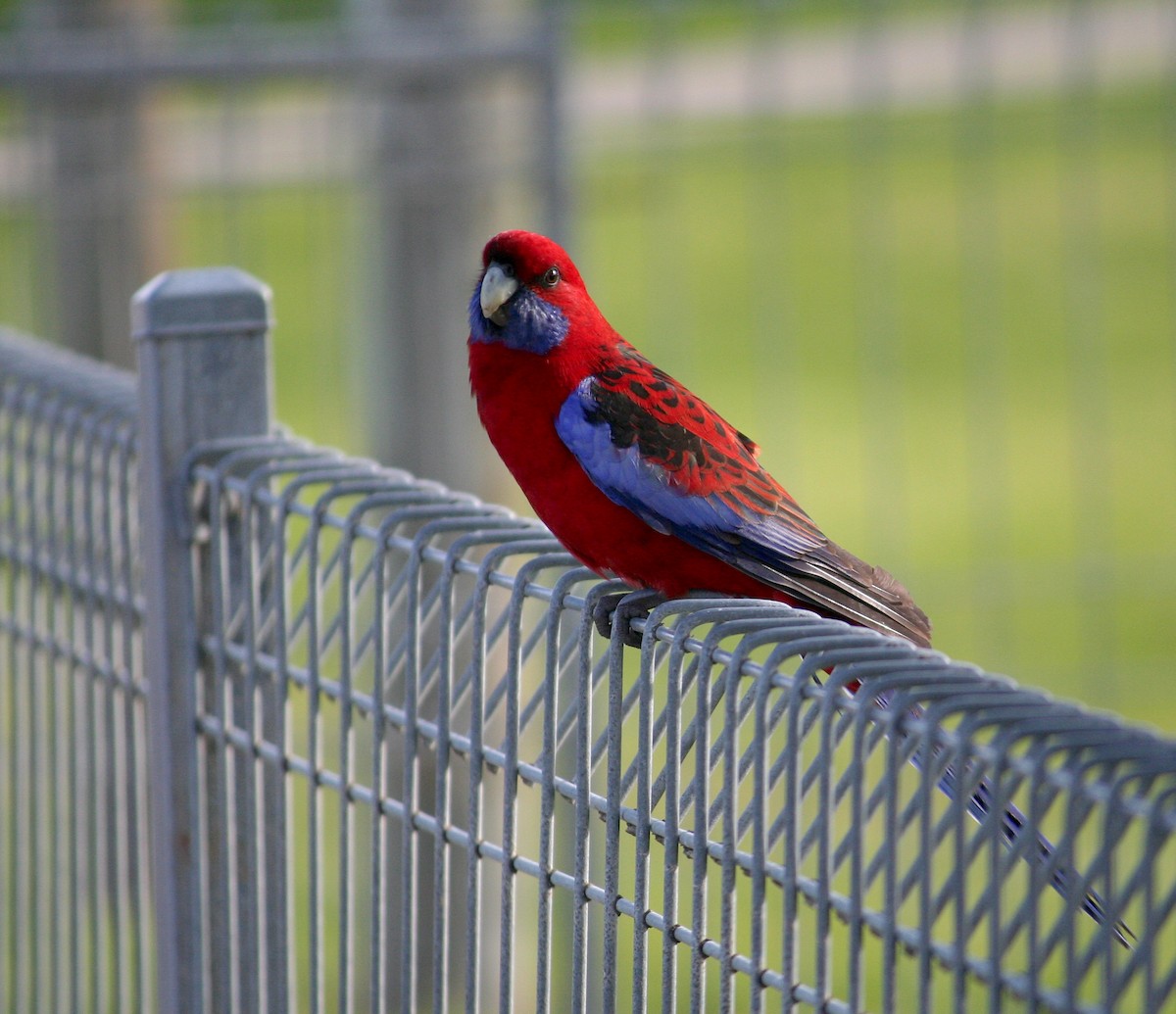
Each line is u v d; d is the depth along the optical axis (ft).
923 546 60.85
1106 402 72.43
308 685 16.85
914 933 11.44
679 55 51.13
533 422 22.34
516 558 28.73
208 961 18.93
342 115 37.50
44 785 22.80
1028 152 78.38
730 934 12.80
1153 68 56.95
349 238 48.85
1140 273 79.10
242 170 38.32
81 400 21.15
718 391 73.36
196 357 18.62
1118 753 10.70
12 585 23.26
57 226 40.83
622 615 18.48
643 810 13.76
